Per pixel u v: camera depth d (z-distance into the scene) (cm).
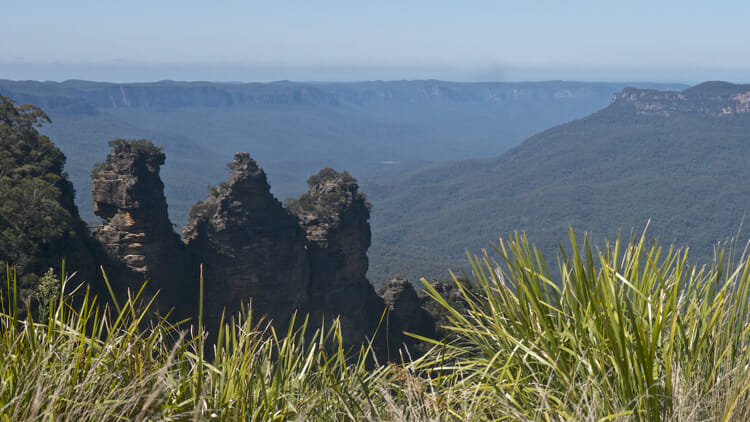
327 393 359
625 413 280
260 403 331
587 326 339
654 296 350
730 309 330
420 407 329
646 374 290
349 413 317
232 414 309
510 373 350
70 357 316
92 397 293
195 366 331
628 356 318
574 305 350
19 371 296
